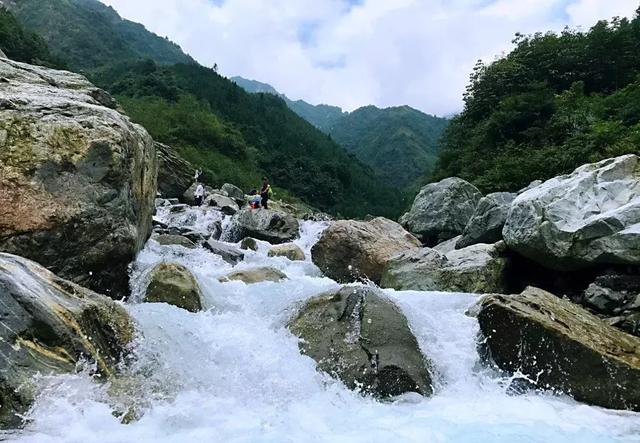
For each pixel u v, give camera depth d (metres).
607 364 5.71
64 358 4.29
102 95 13.66
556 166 21.69
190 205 25.47
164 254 10.05
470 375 6.14
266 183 22.73
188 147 56.69
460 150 34.19
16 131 6.65
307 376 5.53
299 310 6.74
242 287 8.10
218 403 4.72
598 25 33.94
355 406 5.15
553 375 5.89
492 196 12.53
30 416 3.76
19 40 52.19
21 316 4.15
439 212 16.14
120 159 7.16
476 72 36.91
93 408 4.06
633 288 8.02
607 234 8.28
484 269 9.67
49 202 6.49
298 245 15.47
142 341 5.21
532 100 29.69
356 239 12.11
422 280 9.95
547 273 9.77
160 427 4.11
